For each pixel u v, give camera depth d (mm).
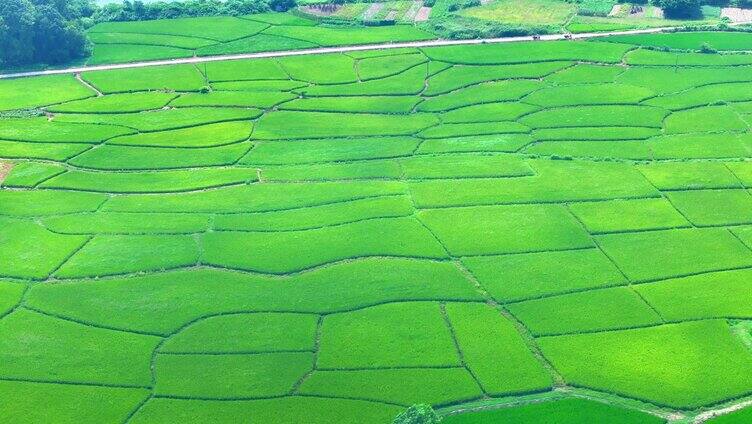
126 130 170500
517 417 98562
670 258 127188
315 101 182500
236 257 129375
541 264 126188
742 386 103125
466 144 164500
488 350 109500
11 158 160875
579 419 98250
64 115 177375
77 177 154375
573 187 146750
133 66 198875
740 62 194125
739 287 120438
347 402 101500
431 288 121312
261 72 194750
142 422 100000
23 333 114812
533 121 172500
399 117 176125
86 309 119062
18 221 140375
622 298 118812
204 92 186250
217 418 100062
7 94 185375
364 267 126312
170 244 133125
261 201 145000
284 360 108812
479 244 131000
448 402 101312
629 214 138375
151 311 118250
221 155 161500
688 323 113750
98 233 136625
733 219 136750
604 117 172875
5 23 196250
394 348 110062
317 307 118188
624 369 106188
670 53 199000
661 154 158625
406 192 146375
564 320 114688
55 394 104312
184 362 109125
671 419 98938
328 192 147125
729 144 161500
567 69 193625
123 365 108812
